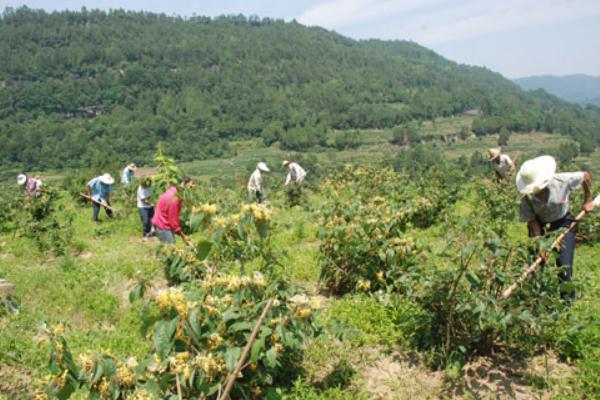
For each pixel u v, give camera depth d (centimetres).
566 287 506
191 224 448
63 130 12675
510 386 474
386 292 689
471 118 18125
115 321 718
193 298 438
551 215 614
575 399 439
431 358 515
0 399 490
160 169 557
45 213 1505
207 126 15488
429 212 1147
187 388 402
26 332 668
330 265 735
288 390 488
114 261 978
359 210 761
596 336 517
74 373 369
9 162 10675
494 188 1178
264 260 577
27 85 15412
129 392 383
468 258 484
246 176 2288
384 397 476
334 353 555
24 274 932
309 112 17975
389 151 13300
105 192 1617
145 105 16025
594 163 9225
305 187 2186
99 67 18825
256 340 403
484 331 516
